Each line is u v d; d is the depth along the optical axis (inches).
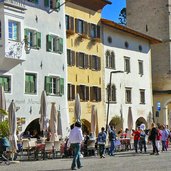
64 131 1668.3
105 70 2009.1
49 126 1370.6
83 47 1871.3
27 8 1525.6
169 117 2539.4
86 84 1875.0
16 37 1425.9
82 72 1854.1
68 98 1749.5
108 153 1328.7
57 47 1665.8
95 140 1366.9
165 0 2571.4
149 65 2353.6
